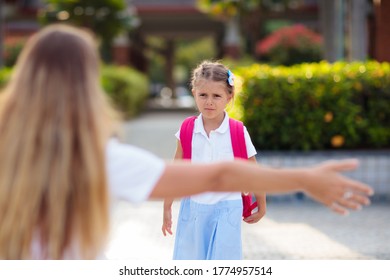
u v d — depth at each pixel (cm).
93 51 182
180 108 3212
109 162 174
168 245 582
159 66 5988
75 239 171
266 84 854
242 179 177
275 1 2228
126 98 1994
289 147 881
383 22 1106
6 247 172
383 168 844
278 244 592
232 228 345
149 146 1402
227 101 358
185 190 176
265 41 2366
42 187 167
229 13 2273
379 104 871
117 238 611
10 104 174
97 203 169
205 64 363
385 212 764
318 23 2612
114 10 1962
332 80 857
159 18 2811
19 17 2506
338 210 176
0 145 172
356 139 870
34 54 177
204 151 361
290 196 840
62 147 167
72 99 171
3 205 169
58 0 1912
